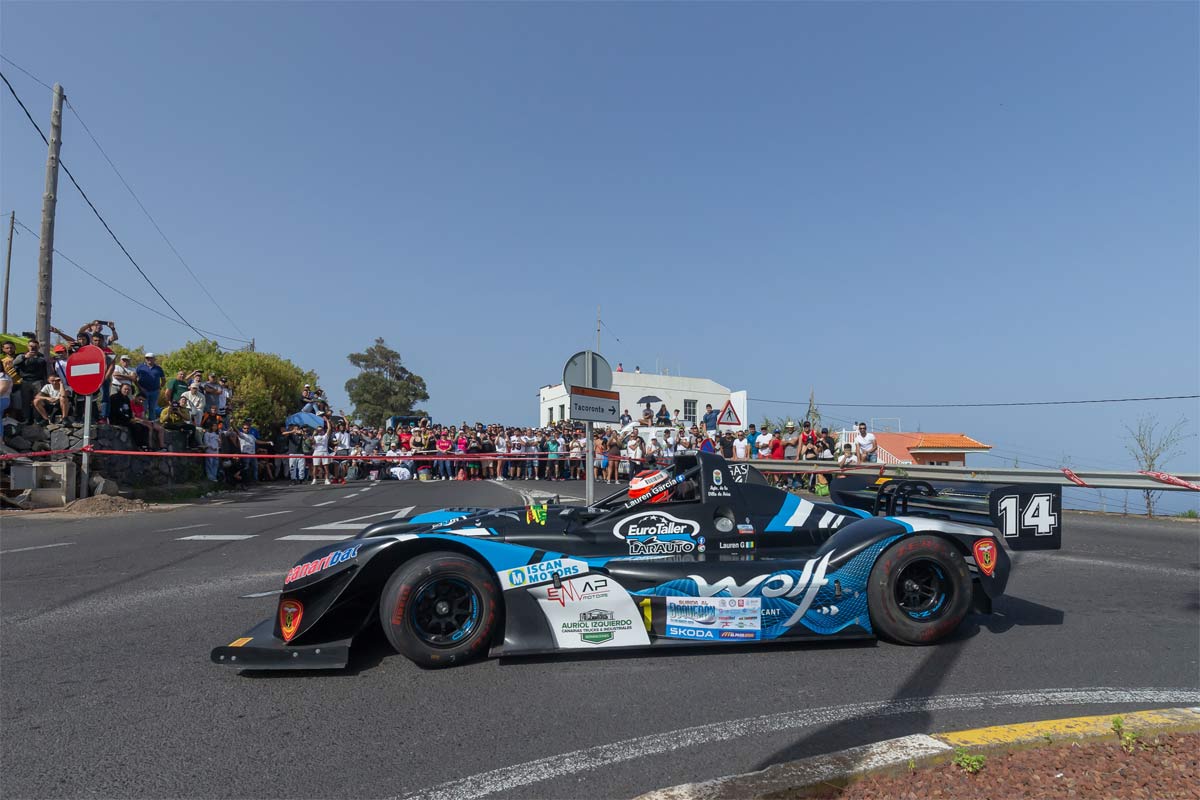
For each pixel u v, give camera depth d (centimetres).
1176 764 282
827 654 462
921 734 326
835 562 476
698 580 459
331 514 1248
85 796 286
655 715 362
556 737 337
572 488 1825
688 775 296
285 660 418
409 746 330
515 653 435
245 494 1756
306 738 340
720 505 532
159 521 1162
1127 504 1374
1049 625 532
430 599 441
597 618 449
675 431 2217
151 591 653
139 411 1664
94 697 395
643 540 507
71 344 1522
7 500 1320
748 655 461
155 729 352
